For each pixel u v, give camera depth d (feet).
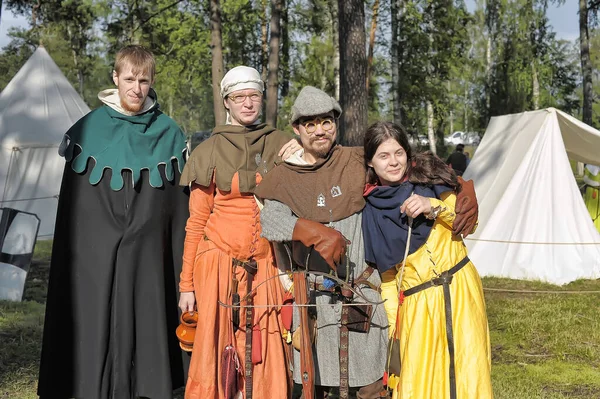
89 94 133.18
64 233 12.87
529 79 128.67
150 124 13.07
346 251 10.63
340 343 10.57
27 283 28.25
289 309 11.16
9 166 36.29
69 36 121.70
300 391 15.65
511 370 17.98
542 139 31.86
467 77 133.90
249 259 11.74
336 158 10.91
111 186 12.73
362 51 37.35
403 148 10.49
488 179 33.27
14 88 38.22
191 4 79.51
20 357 17.95
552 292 27.48
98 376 12.55
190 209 12.09
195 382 11.53
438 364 10.40
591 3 81.15
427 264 10.48
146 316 12.81
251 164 11.71
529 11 125.90
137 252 12.78
